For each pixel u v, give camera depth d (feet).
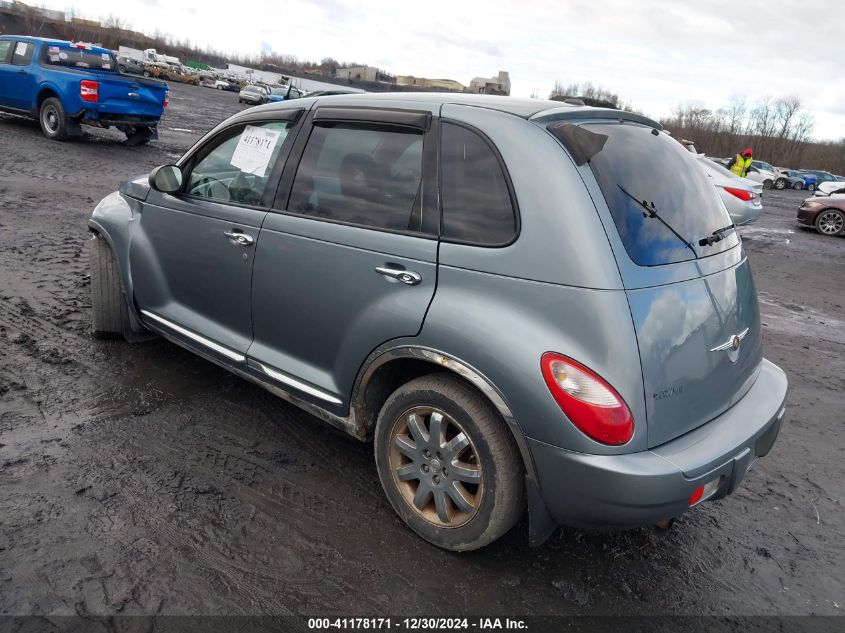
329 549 8.83
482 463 8.09
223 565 8.34
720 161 117.91
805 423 14.62
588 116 8.84
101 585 7.79
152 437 11.10
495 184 8.08
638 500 7.18
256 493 9.89
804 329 22.50
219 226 11.18
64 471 9.87
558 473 7.44
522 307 7.57
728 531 10.27
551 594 8.45
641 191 8.30
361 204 9.36
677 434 7.79
